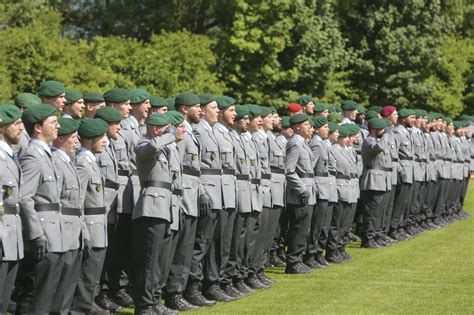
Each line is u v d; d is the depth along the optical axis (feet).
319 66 221.87
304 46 220.64
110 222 71.41
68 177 60.64
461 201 152.97
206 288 76.89
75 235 60.75
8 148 56.54
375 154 111.96
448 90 262.88
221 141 77.46
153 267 66.80
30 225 56.65
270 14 216.33
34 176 57.41
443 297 78.74
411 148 124.67
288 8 216.54
